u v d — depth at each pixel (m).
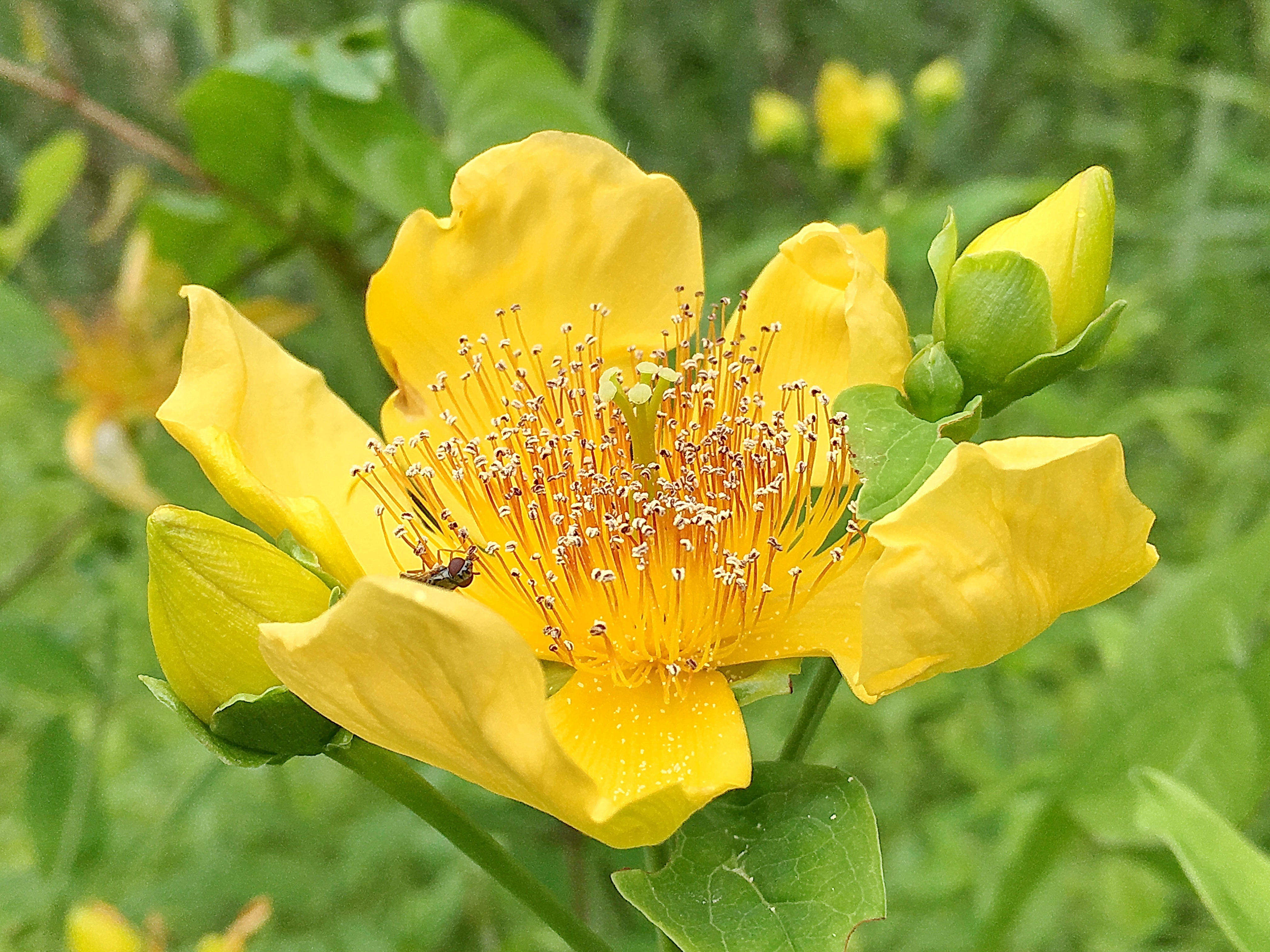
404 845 0.13
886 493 0.06
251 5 0.13
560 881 0.11
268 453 0.08
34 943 0.12
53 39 0.13
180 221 0.13
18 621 0.12
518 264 0.08
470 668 0.05
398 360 0.08
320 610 0.06
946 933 0.13
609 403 0.07
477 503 0.07
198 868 0.13
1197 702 0.09
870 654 0.06
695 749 0.07
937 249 0.07
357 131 0.11
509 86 0.11
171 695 0.06
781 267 0.08
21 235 0.13
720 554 0.07
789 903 0.06
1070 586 0.06
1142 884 0.12
